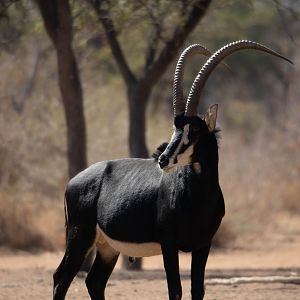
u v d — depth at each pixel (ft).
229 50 94.27
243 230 244.42
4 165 242.17
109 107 283.79
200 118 92.02
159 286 132.87
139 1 153.07
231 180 280.31
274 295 120.98
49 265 186.50
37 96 265.34
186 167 91.66
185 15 157.69
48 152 255.09
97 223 100.42
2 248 213.25
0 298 124.36
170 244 92.02
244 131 473.67
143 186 95.50
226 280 134.21
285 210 278.67
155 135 289.53
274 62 499.10
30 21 185.06
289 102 348.38
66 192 104.06
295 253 214.28
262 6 437.58
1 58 262.47
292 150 302.66
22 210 221.46
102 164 102.63
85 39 177.78
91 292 104.88
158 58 163.94
